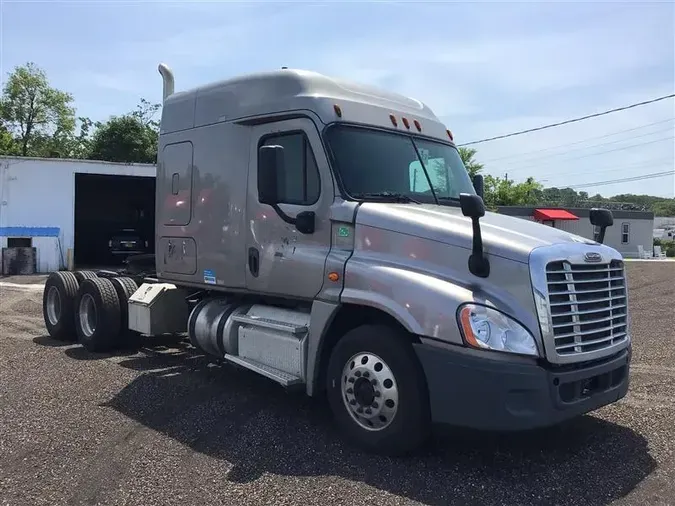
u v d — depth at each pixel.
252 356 6.09
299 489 4.29
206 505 4.05
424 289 4.65
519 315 4.44
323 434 5.37
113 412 5.95
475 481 4.43
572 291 4.59
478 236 4.57
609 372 4.85
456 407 4.44
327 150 5.50
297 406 6.18
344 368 5.12
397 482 4.41
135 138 45.78
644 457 4.89
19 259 22.56
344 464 4.72
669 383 7.19
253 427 5.55
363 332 4.98
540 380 4.32
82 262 27.05
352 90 6.04
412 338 4.72
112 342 8.64
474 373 4.36
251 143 6.23
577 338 4.57
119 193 28.23
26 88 56.50
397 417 4.73
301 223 5.56
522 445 5.12
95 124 48.97
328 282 5.33
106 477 4.48
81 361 8.11
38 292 16.28
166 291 7.99
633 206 57.94
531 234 4.87
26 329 10.63
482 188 7.41
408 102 6.61
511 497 4.18
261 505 4.05
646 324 11.84
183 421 5.71
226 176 6.48
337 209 5.38
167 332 8.00
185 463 4.74
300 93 5.79
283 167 5.40
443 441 5.17
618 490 4.30
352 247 5.30
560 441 5.22
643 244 50.28
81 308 8.99
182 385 6.93
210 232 6.68
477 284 4.62
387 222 5.10
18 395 6.46
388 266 4.97
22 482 4.38
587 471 4.62
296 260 5.64
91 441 5.18
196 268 6.90
